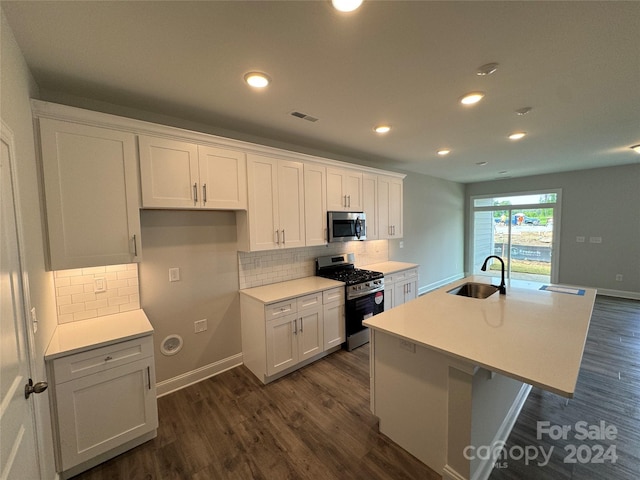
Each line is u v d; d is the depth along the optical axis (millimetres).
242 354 3061
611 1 1198
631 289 5094
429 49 1541
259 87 1941
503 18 1303
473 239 6996
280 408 2338
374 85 1934
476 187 6848
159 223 2494
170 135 2193
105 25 1306
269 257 3236
